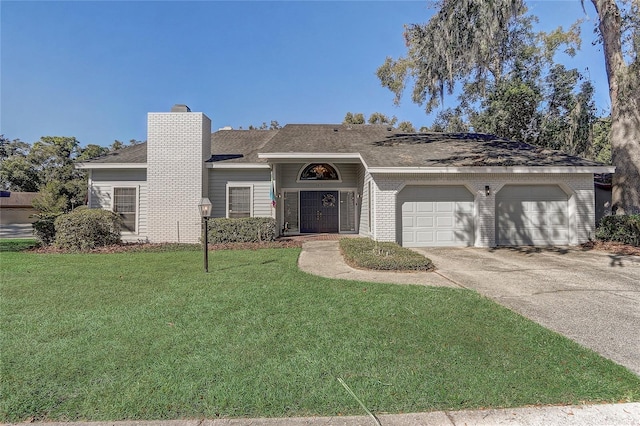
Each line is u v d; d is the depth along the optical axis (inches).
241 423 95.1
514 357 132.4
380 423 95.0
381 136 644.7
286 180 617.9
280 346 141.8
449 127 985.5
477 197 456.8
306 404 102.8
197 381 114.8
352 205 623.2
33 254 406.9
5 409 100.8
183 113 536.1
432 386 111.7
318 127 706.2
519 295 221.8
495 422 95.9
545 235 470.9
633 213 459.5
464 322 168.9
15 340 148.3
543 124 738.8
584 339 153.0
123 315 180.2
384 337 150.8
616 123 478.0
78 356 133.3
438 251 419.5
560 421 96.6
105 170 553.0
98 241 459.2
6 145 1861.5
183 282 250.8
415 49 518.6
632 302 206.8
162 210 529.0
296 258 354.3
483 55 439.2
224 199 575.2
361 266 300.5
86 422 95.8
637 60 453.4
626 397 107.3
